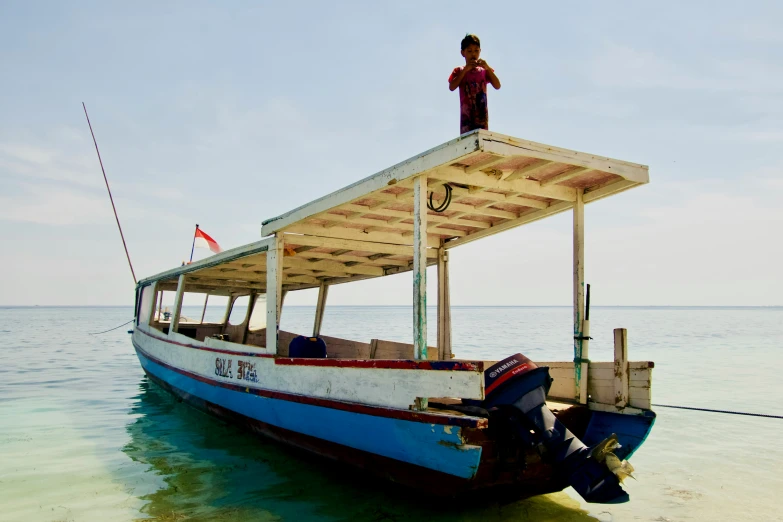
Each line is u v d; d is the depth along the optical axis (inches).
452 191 259.1
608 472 193.3
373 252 358.6
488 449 210.1
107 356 930.7
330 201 261.1
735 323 2755.9
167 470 291.4
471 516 227.6
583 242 263.1
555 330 1930.4
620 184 246.7
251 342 546.0
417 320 211.3
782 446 357.1
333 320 3171.8
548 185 256.2
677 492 266.2
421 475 217.2
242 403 334.6
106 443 350.6
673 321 3115.2
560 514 232.8
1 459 314.7
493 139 192.2
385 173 227.8
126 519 225.0
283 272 424.8
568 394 257.8
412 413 205.9
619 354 231.8
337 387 249.6
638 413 221.3
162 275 514.9
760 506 248.1
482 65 231.0
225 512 231.3
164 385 513.0
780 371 735.7
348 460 256.4
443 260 370.0
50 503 243.8
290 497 248.4
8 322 2704.2
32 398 519.5
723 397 533.3
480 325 2443.4
